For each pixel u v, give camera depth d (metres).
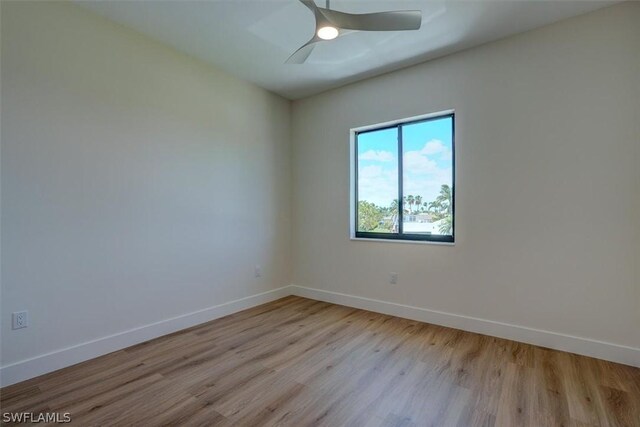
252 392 1.97
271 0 2.28
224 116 3.41
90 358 2.40
